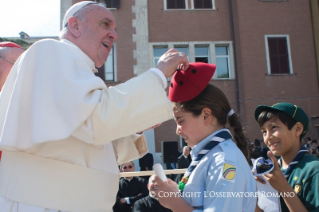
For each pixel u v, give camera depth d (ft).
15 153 4.91
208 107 5.79
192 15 45.93
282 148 7.38
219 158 5.28
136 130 4.69
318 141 37.86
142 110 4.66
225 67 45.98
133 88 4.76
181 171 10.32
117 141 6.77
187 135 5.98
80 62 5.03
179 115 5.92
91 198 4.96
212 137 5.74
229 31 46.14
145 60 44.11
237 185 5.03
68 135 4.35
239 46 44.70
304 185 6.59
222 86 44.52
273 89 43.98
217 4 46.52
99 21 5.65
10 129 4.50
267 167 6.59
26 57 4.84
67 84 4.56
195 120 5.82
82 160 4.99
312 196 6.37
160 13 45.65
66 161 4.87
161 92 4.84
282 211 7.19
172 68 5.23
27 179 4.74
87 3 5.80
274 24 45.39
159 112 4.75
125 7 44.98
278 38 45.24
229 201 4.87
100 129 4.60
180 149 37.81
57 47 4.91
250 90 43.57
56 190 4.75
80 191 4.87
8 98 4.96
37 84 4.62
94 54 5.63
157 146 41.34
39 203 4.66
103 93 4.79
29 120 4.58
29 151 4.74
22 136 4.56
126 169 16.11
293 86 44.34
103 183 5.17
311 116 43.88
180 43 45.16
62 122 4.40
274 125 7.43
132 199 14.99
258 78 43.96
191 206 5.33
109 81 43.55
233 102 44.32
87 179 4.96
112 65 44.06
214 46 45.50
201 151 5.67
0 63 6.67
